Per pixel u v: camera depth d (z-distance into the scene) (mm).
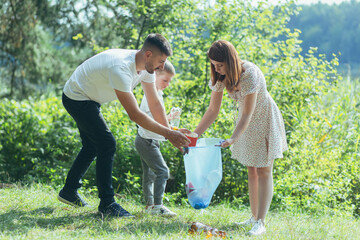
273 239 3490
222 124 6645
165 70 4441
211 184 3719
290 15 8984
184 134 3914
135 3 8312
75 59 13836
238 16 8016
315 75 7773
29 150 7812
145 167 4594
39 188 5340
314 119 7352
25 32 13344
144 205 5152
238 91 3926
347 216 5301
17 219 3693
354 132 7082
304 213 5332
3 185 5418
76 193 4305
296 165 6320
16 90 14008
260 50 8141
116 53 3777
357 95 8508
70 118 7844
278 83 7371
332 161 6574
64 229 3496
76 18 12852
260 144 3922
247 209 5520
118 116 7070
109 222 3715
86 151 4207
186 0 7918
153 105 4082
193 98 7809
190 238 3322
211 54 3729
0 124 7977
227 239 3428
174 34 8398
